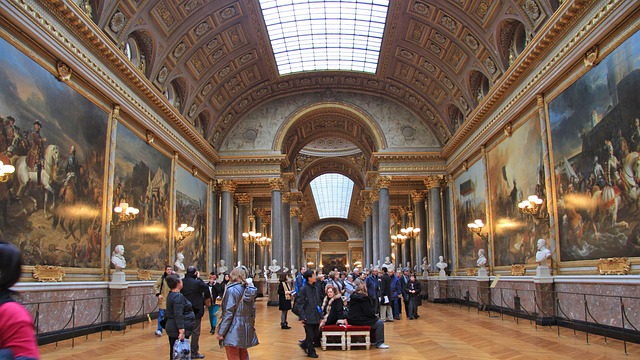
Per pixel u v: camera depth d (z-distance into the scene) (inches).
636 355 358.9
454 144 1010.1
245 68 995.9
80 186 536.4
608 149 463.8
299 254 1662.2
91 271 552.1
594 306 480.1
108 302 565.0
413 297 677.9
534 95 617.0
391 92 1126.4
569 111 541.3
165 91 802.2
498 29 707.4
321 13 897.5
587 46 490.9
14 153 426.0
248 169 1109.7
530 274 648.4
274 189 1101.7
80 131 540.1
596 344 415.8
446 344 427.8
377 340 421.1
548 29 549.0
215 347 433.7
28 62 450.6
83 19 515.8
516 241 703.1
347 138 1382.9
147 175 729.6
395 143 1123.9
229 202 1098.1
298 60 1065.5
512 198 719.1
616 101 451.5
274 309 929.5
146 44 717.9
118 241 622.2
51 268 467.2
